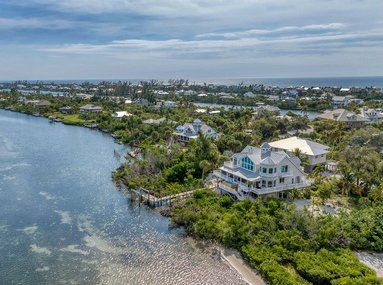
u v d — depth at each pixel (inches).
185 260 2111.2
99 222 2642.7
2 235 2405.3
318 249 2053.4
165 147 4298.7
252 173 2869.1
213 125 5880.9
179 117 6963.6
